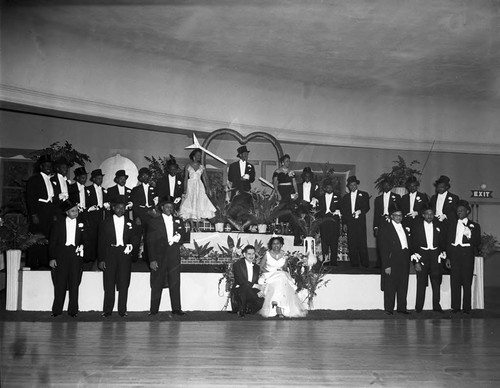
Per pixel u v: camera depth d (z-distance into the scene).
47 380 4.76
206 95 12.27
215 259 9.47
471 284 9.02
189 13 9.78
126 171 12.58
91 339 6.47
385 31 10.32
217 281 8.83
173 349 5.96
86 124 12.45
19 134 12.05
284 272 8.55
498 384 4.76
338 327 7.48
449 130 13.72
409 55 11.41
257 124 12.76
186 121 12.09
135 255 9.66
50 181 9.37
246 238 10.32
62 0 9.41
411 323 7.91
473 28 10.02
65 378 4.82
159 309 8.73
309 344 6.29
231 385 4.66
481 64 11.69
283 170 11.19
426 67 12.00
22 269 8.53
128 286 8.25
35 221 9.15
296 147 13.40
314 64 12.08
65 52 10.50
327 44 11.01
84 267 9.27
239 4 9.40
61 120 12.31
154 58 11.59
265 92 12.83
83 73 10.77
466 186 13.76
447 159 13.78
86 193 9.78
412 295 9.34
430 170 13.72
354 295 9.19
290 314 8.34
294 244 10.54
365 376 4.96
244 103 12.64
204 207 10.43
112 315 8.23
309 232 10.29
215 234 10.25
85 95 10.82
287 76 12.77
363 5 9.32
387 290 8.81
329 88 13.26
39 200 9.19
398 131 13.67
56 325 7.43
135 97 11.45
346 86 13.23
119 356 5.61
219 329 7.24
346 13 9.64
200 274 8.81
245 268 8.48
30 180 9.24
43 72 10.27
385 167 13.77
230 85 12.51
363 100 13.50
